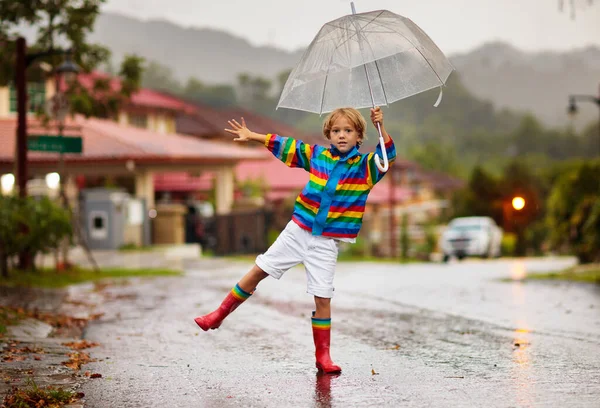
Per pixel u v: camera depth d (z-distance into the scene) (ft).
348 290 43.96
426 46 19.21
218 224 110.52
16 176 50.16
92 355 22.65
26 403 16.10
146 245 101.30
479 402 16.15
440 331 26.86
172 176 150.30
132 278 53.52
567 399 16.21
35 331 27.20
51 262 71.36
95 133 100.32
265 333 26.94
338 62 19.08
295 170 169.89
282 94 19.33
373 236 135.44
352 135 19.08
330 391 17.54
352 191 19.06
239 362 21.39
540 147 522.47
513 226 168.66
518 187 189.06
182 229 106.32
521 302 36.50
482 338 25.02
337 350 23.12
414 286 46.88
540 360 20.74
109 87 70.08
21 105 50.16
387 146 18.93
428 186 238.27
